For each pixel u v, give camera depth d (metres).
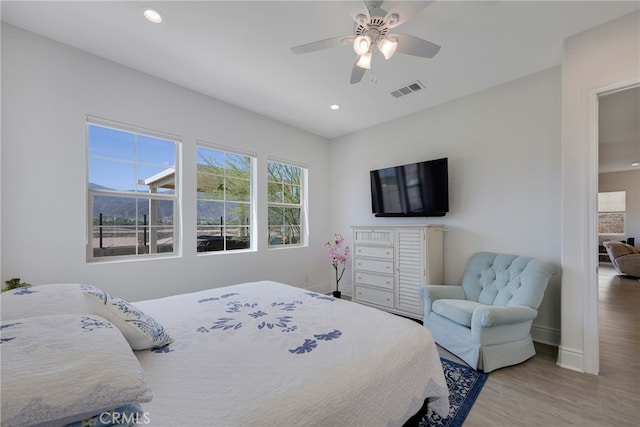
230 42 2.27
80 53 2.38
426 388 1.30
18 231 2.10
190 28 2.11
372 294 3.71
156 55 2.45
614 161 5.77
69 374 0.65
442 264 3.43
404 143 3.87
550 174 2.69
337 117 3.92
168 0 1.83
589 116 2.11
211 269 3.23
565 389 1.91
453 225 3.38
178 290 2.95
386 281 3.55
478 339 2.16
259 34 2.17
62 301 1.22
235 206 3.62
